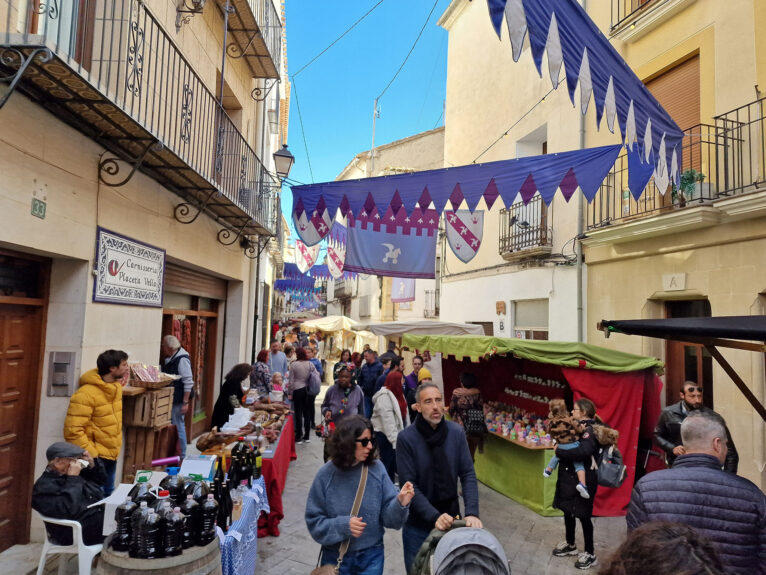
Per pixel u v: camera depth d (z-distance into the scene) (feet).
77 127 14.03
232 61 30.58
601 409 19.90
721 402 21.86
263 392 28.94
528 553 15.83
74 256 14.17
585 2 31.83
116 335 16.80
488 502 21.06
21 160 11.78
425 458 10.02
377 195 16.89
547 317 34.50
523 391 26.71
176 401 21.34
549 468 15.98
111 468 14.32
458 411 22.68
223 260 30.68
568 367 20.21
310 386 31.17
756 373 20.40
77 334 14.62
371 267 33.17
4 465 13.41
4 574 12.30
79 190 14.37
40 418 14.26
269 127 50.70
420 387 10.33
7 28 10.12
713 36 23.63
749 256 21.11
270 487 16.40
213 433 15.93
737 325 9.29
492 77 43.19
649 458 20.77
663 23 26.55
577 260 31.27
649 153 15.47
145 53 18.52
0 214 11.15
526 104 37.86
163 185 20.53
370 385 31.96
